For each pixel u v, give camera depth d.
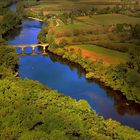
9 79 170.75
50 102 136.25
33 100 136.25
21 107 127.31
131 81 199.75
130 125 168.62
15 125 115.69
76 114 126.31
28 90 148.25
